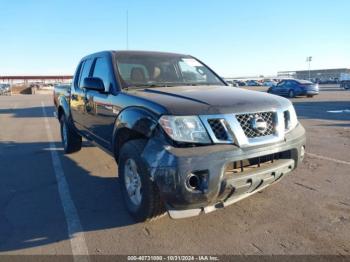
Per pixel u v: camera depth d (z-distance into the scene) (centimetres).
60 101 701
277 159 346
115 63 461
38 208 412
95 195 455
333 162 588
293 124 368
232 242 320
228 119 307
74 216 387
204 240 325
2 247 321
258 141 316
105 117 445
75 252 310
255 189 334
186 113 305
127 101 382
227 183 299
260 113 329
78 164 619
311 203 406
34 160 656
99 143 493
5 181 522
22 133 1020
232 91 394
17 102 2769
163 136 307
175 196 290
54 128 1123
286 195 432
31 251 313
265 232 338
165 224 359
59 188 486
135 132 371
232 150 301
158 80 466
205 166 290
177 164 286
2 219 382
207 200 299
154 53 518
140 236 336
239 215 377
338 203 405
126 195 371
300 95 2517
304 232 336
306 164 576
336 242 316
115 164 612
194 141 299
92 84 437
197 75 512
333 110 1548
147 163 307
